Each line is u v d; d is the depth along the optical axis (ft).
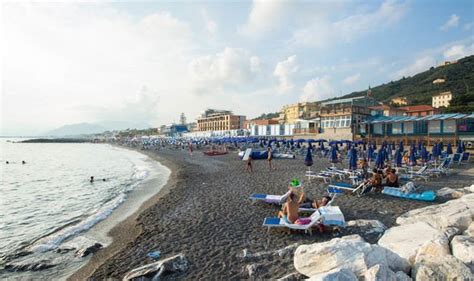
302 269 14.15
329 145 96.17
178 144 195.11
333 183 40.47
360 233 20.43
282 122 258.37
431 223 19.61
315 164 66.03
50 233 27.63
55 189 53.52
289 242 19.66
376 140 102.58
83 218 32.71
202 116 450.30
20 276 18.56
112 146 327.47
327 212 21.27
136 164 101.40
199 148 167.43
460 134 88.28
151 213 30.01
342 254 13.20
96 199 43.09
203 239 21.34
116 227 27.58
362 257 12.78
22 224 31.35
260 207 29.25
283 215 22.09
